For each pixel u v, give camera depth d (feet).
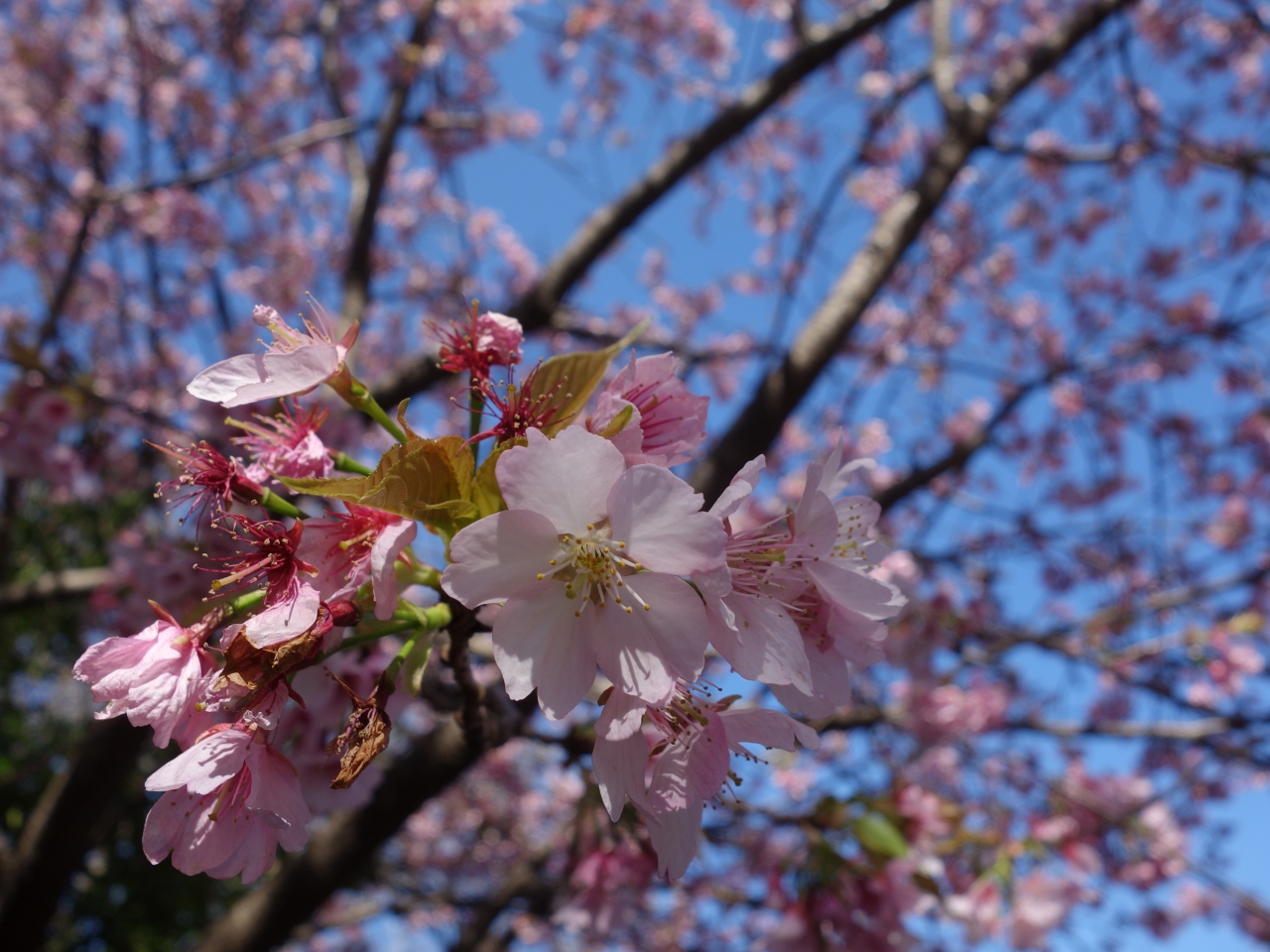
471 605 4.09
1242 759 18.03
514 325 5.31
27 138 29.63
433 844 31.76
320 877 11.99
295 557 4.46
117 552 12.19
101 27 29.55
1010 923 11.72
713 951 24.06
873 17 17.94
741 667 4.22
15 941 13.29
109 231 27.12
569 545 4.21
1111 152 19.89
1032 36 30.55
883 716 18.07
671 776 4.36
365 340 31.96
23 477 16.80
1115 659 18.69
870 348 28.73
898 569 15.40
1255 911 15.31
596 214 17.81
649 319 5.12
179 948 22.67
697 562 4.08
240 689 4.04
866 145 23.15
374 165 18.58
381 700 4.37
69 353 17.10
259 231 33.27
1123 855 19.52
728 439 13.83
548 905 19.26
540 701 4.05
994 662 18.57
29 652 25.96
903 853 8.55
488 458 4.38
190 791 4.22
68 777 13.32
